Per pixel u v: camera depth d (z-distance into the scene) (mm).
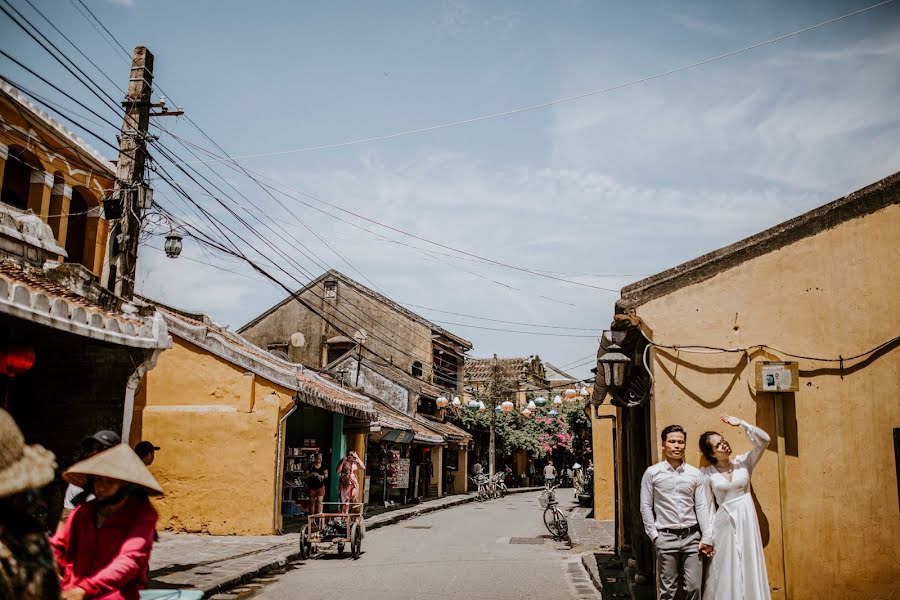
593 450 20828
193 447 15336
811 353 7160
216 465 15227
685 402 7262
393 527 18859
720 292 7410
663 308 7473
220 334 17859
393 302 36812
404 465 26734
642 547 9688
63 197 13492
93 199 14469
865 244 7277
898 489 6836
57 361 9758
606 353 8688
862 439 6957
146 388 15617
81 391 9719
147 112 12141
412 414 32844
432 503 27484
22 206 12727
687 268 7641
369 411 20891
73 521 3973
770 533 6875
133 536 3775
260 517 14945
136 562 3676
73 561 3891
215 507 15055
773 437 7031
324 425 20625
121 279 11562
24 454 2262
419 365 37062
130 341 9125
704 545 6102
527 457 51031
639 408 10086
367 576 10688
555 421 44438
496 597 9188
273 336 37656
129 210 11633
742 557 6277
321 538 12812
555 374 61719
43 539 2283
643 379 8633
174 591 4617
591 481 26828
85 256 14344
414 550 13938
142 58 12188
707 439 6547
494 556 13078
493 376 42312
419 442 28844
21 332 9156
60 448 9562
